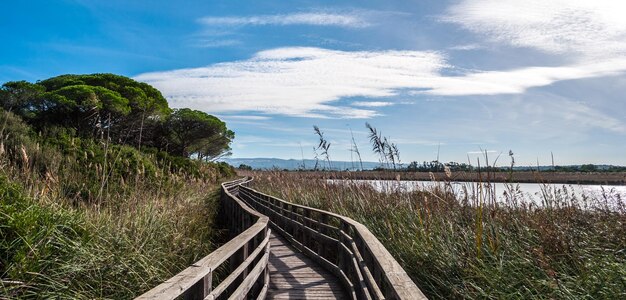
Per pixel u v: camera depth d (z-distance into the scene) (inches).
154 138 1742.1
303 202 499.8
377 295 140.3
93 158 482.3
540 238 233.5
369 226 319.6
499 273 201.8
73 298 171.0
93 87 1149.1
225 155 2512.3
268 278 258.4
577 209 278.8
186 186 611.2
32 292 164.9
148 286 206.2
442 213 286.8
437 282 219.6
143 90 1595.7
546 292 192.2
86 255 199.8
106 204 307.0
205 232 366.9
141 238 250.8
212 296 129.4
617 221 253.8
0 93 1069.8
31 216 201.3
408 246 255.1
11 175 265.4
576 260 207.8
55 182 272.5
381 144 381.7
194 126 1803.6
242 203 414.9
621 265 191.0
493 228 239.3
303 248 371.6
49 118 1109.7
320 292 245.3
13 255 181.0
